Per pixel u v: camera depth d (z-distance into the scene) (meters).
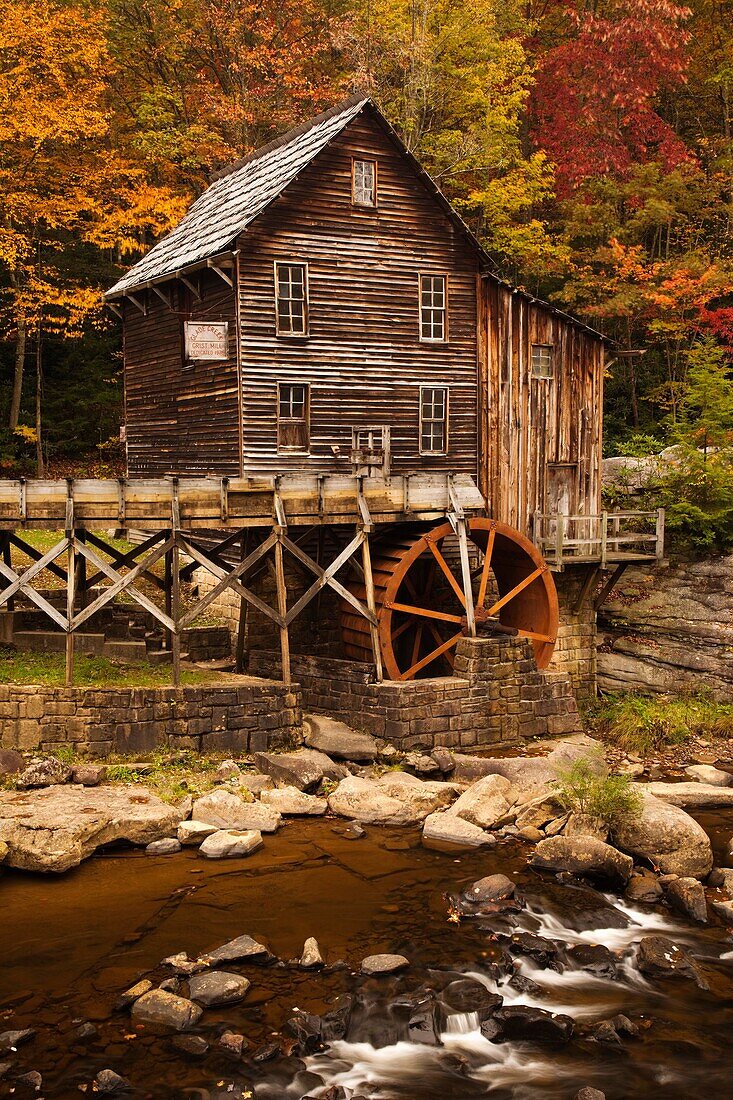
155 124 25.84
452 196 27.89
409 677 15.30
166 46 26.89
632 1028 7.52
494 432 18.77
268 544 13.63
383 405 17.44
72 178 23.89
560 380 19.55
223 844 10.43
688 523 19.00
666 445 23.47
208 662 15.92
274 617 13.57
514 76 26.86
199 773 12.33
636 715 16.73
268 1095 6.50
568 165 27.16
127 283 20.00
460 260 18.22
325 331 16.75
